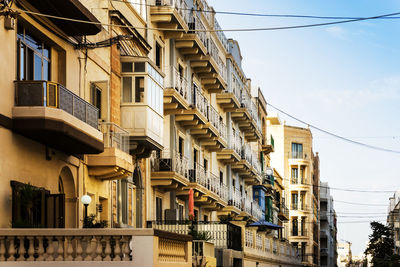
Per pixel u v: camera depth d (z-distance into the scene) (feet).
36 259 48.88
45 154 62.13
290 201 294.05
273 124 302.86
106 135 72.38
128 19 86.58
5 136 55.36
